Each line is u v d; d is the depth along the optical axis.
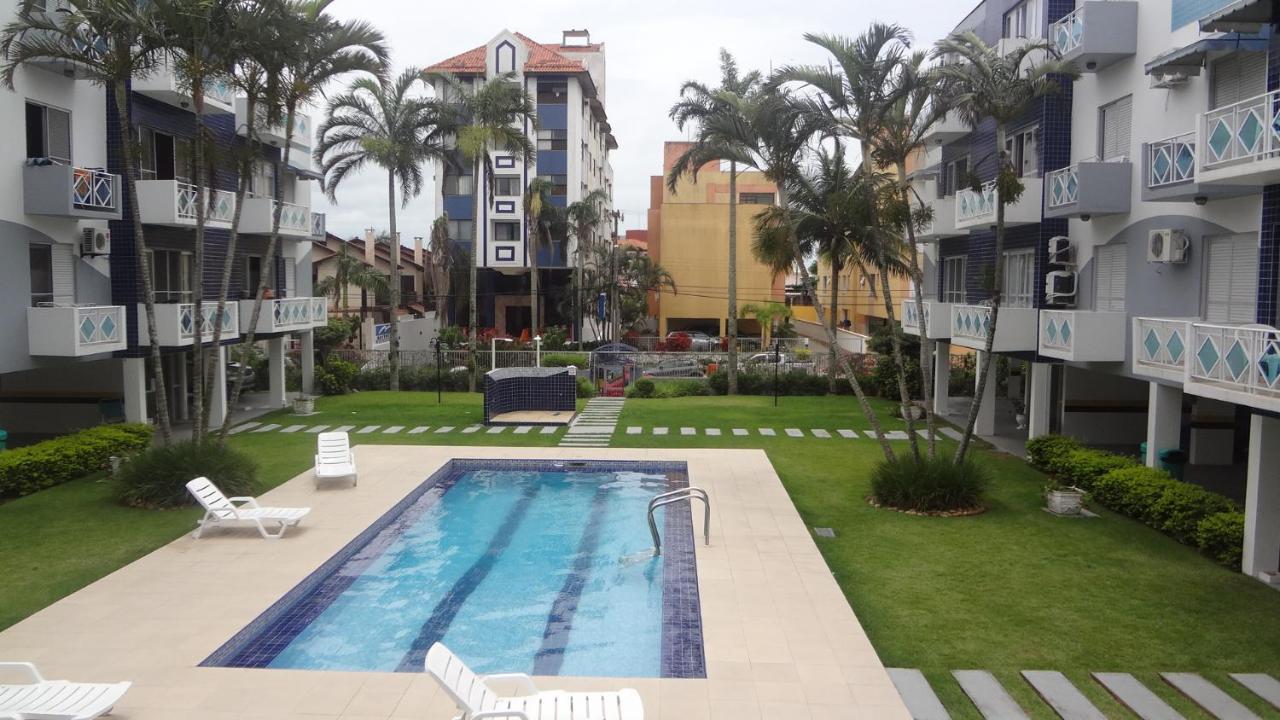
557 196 50.12
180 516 14.16
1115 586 11.34
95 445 17.55
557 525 14.67
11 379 23.92
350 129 32.81
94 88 19.95
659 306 60.25
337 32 16.03
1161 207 15.90
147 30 14.44
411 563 12.62
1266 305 12.76
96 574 11.38
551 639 9.84
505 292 53.81
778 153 16.00
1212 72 14.34
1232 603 10.73
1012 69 14.69
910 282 42.50
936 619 10.16
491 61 49.16
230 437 22.23
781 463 19.23
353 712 7.56
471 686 7.03
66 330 18.25
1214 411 19.39
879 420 25.56
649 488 17.38
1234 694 8.27
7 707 6.97
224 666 8.64
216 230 25.00
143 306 21.25
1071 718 7.80
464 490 17.25
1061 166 19.30
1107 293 17.97
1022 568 12.05
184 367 25.55
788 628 9.60
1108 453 16.98
